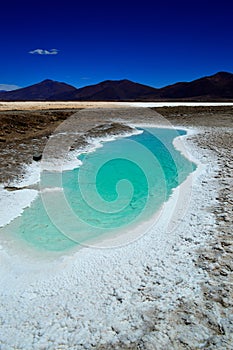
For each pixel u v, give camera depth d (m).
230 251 6.60
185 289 5.53
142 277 5.96
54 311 5.15
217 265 6.16
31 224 8.25
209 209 8.73
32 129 22.81
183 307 5.09
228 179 11.15
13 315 5.08
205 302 5.18
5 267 6.39
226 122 28.55
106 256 6.77
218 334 4.54
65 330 4.74
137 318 4.91
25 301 5.41
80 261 6.61
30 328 4.80
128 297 5.42
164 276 5.95
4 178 11.62
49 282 5.93
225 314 4.89
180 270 6.10
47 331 4.73
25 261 6.61
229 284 5.58
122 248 7.09
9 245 7.21
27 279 6.03
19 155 15.10
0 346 4.47
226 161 13.73
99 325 4.81
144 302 5.27
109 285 5.77
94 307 5.21
